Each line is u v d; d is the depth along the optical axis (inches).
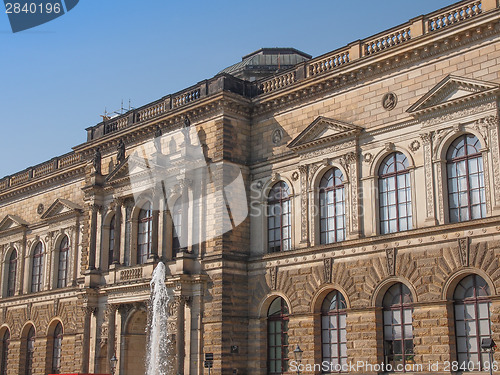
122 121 2303.2
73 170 2581.2
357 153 1718.8
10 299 2743.6
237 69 2571.4
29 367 2625.5
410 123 1620.3
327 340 1720.0
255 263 1884.8
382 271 1608.0
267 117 1962.4
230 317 1828.2
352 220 1692.9
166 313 1899.6
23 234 2783.0
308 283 1754.4
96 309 2170.3
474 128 1503.4
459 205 1521.9
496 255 1422.2
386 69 1685.5
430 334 1501.0
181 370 1835.6
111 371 1969.7
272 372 1820.9
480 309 1456.7
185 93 2082.9
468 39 1539.1
